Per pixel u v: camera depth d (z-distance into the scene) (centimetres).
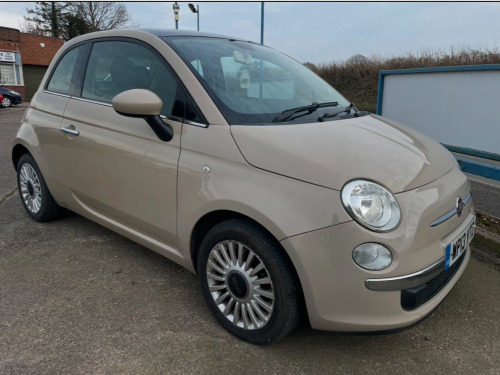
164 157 240
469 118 367
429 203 198
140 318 245
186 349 219
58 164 326
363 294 186
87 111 297
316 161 196
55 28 4456
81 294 269
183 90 240
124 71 281
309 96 286
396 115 446
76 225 382
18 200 453
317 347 223
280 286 201
